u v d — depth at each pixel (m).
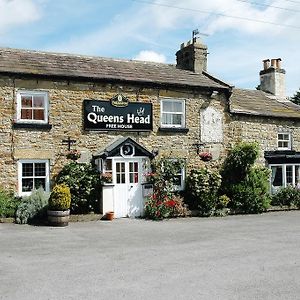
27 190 14.56
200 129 17.61
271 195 18.92
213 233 11.98
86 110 15.47
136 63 18.66
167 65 19.72
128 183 15.62
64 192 13.16
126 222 14.20
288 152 19.94
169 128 16.92
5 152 14.23
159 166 16.16
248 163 17.56
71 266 7.98
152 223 14.06
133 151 15.70
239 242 10.56
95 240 10.71
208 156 17.28
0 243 10.15
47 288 6.60
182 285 6.78
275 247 9.92
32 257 8.71
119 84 16.14
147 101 16.64
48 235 11.31
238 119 18.64
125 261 8.41
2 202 13.45
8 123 14.33
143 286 6.71
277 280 7.09
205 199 16.22
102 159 15.10
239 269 7.81
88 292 6.40
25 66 15.02
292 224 13.97
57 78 15.10
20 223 13.22
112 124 15.88
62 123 15.13
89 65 16.78
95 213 14.99
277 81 23.30
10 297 6.16
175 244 10.25
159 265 8.10
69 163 15.04
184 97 17.38
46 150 14.83
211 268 7.88
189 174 17.20
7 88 14.39
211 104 17.94
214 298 6.14
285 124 20.09
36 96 14.91
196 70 19.31
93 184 15.06
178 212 15.84
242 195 17.12
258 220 15.04
